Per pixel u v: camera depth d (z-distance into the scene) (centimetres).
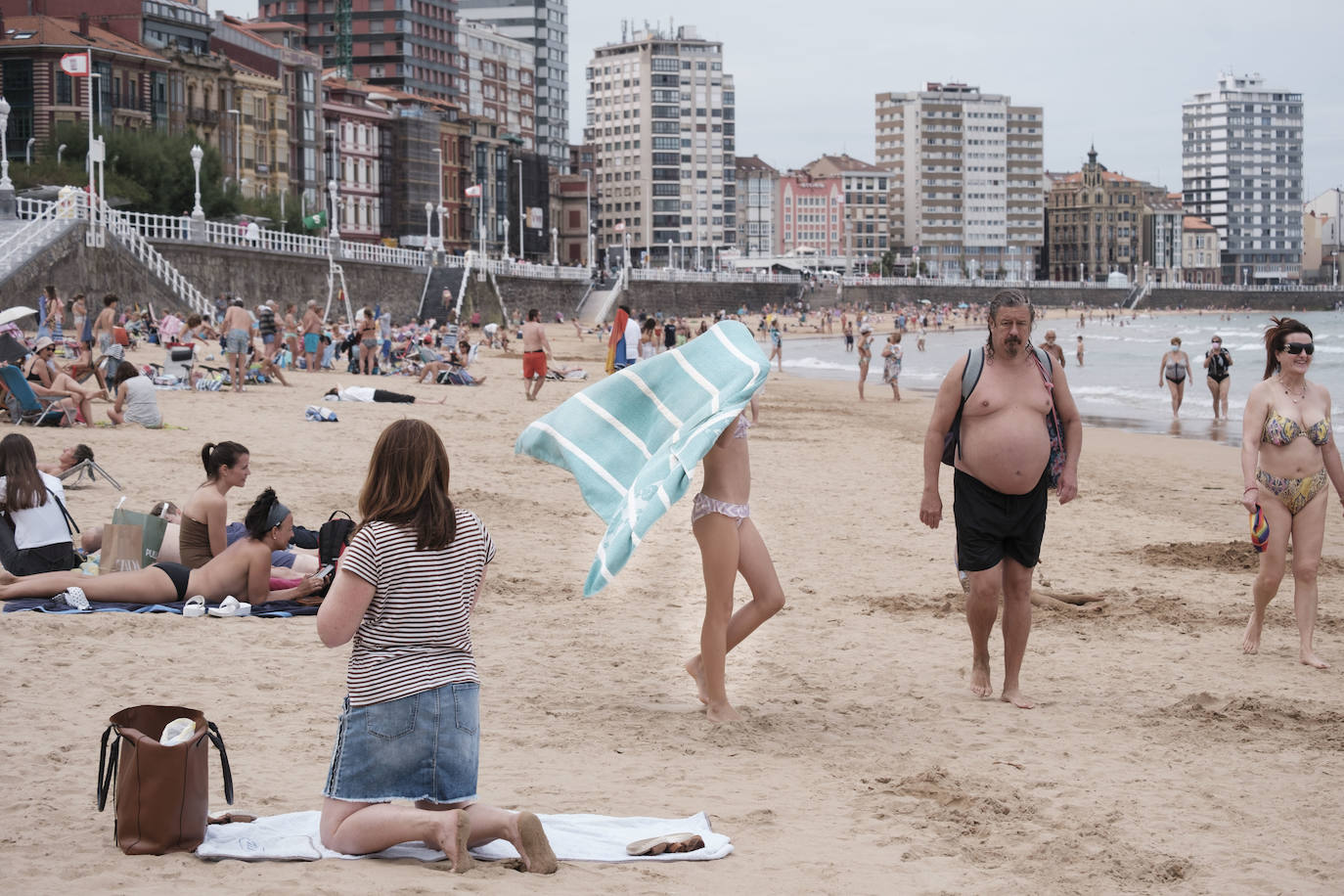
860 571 1264
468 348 4538
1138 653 955
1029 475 791
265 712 736
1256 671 905
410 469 495
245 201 8312
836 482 1969
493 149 15025
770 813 599
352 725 502
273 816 554
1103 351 8438
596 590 655
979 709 804
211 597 991
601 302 11025
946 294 18550
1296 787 651
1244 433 936
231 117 9588
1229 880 530
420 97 13850
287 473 1714
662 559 1319
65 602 966
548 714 767
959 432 805
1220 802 626
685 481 674
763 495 1812
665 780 651
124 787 508
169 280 5019
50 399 2031
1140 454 2564
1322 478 928
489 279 8931
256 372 3189
